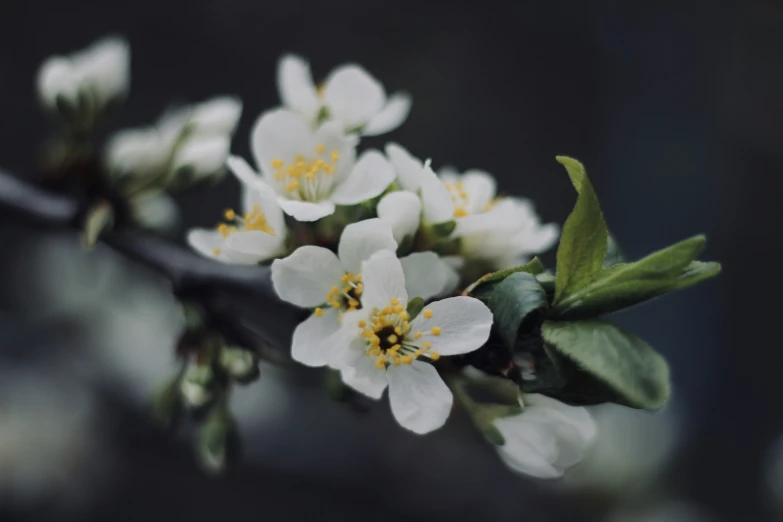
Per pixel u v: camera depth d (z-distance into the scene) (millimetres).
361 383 168
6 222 236
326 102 211
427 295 174
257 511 556
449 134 742
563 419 177
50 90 236
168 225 239
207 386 200
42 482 439
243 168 187
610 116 769
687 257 161
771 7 755
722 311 770
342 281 175
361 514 510
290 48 721
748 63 769
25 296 451
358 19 730
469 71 746
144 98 693
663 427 442
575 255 164
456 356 174
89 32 686
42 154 240
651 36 769
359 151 544
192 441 405
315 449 449
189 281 208
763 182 779
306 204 180
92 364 446
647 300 163
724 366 759
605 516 420
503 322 163
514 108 752
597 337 160
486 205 198
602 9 761
